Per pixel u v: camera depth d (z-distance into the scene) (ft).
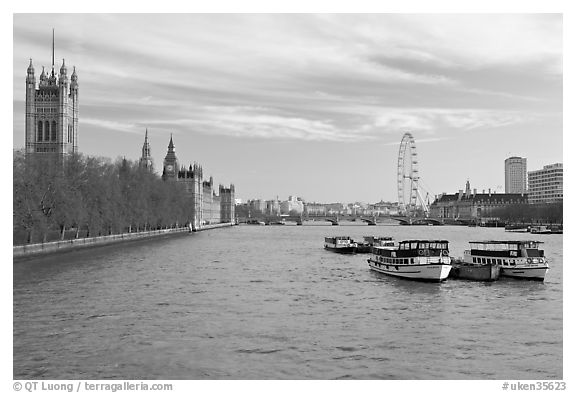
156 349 184.55
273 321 224.53
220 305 256.52
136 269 391.45
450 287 319.47
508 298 283.38
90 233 580.30
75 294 280.92
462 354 181.78
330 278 357.20
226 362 172.04
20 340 193.77
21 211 421.59
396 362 173.58
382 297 284.20
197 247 653.30
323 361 173.58
